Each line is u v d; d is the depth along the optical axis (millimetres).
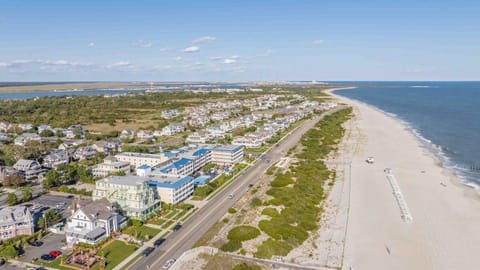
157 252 97438
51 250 99000
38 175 171500
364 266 90125
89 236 100125
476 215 120750
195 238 105812
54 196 144375
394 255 95500
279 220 114312
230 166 190250
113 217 108688
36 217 120625
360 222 116125
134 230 110938
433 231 109375
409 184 153625
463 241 103000
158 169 156500
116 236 106875
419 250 98062
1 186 155875
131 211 118625
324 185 154125
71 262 91312
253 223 114312
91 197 142000
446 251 97375
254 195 141750
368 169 177500
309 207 127125
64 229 110938
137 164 183125
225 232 108375
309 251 97438
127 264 91125
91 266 90125
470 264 90938
